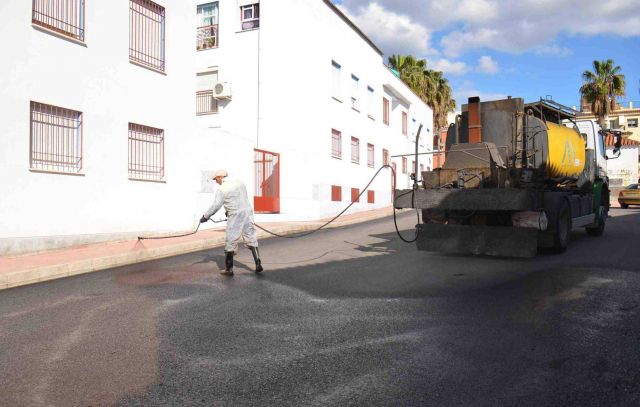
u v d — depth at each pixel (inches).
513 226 347.9
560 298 232.2
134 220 495.8
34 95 400.5
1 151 376.2
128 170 491.5
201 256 405.4
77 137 442.0
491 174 361.4
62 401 132.9
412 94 1336.1
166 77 540.4
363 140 1018.7
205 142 599.5
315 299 242.2
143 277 313.3
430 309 218.7
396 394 133.0
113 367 156.9
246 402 130.5
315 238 529.0
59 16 425.7
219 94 795.4
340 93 917.2
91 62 450.9
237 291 263.9
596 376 142.3
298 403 129.2
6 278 298.8
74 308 235.8
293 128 787.4
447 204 353.7
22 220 390.6
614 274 286.8
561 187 419.2
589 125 495.2
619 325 189.2
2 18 375.9
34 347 178.1
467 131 397.7
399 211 991.6
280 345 175.0
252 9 810.8
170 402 131.4
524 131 381.7
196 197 583.5
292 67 794.2
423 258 368.5
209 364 158.1
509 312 210.4
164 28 539.2
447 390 134.7
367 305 228.4
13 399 134.6
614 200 1332.4
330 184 868.6
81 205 440.5
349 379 143.7
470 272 306.5
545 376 142.8
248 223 319.0
